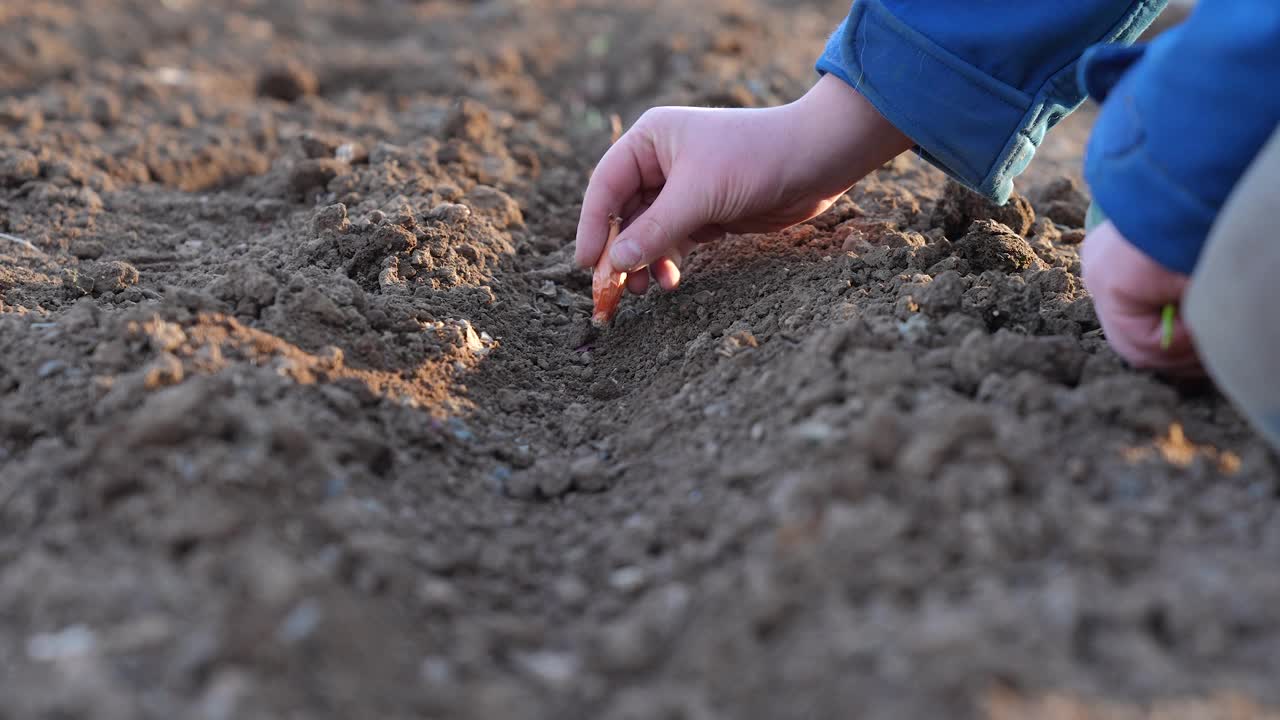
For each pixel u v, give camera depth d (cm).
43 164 156
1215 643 114
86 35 206
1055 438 122
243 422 123
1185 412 124
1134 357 125
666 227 134
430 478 127
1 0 216
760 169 133
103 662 115
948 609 115
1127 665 113
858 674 114
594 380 137
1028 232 146
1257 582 115
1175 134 120
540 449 131
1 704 114
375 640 116
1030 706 112
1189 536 118
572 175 160
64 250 147
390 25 236
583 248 136
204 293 132
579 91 185
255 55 203
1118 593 116
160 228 151
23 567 119
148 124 170
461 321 137
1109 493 120
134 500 120
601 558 123
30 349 129
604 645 118
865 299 134
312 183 154
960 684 113
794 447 123
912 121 131
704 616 118
